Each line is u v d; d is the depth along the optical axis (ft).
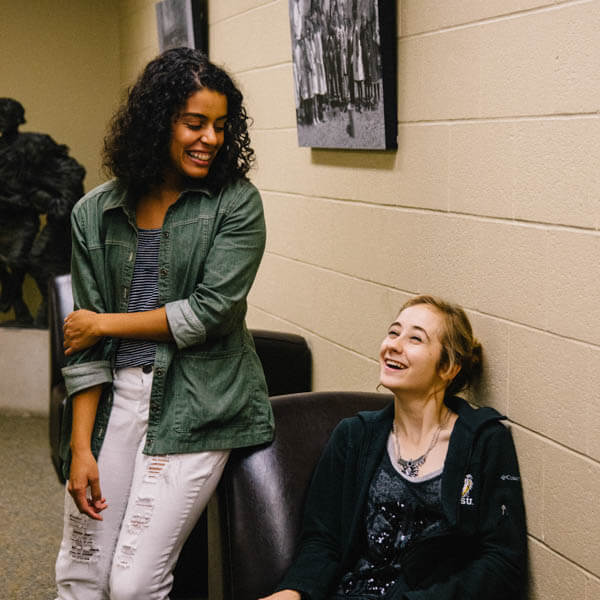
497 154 6.14
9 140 15.37
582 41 5.24
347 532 6.05
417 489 5.87
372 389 8.38
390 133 7.54
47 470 12.88
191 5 12.88
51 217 15.37
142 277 6.24
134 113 5.99
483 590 5.60
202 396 6.23
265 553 6.31
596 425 5.29
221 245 6.14
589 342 5.32
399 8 7.34
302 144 9.34
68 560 6.45
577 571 5.53
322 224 9.28
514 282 6.02
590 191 5.24
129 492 6.37
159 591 6.27
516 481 5.98
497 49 6.07
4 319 18.10
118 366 6.31
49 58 18.56
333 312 9.14
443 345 5.96
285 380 9.66
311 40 8.74
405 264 7.57
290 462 6.55
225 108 6.00
